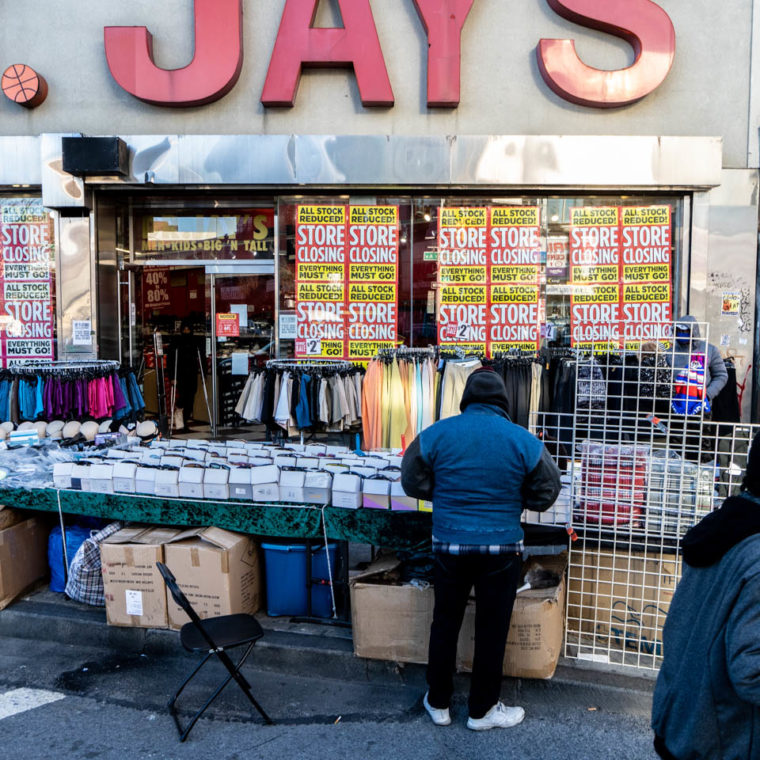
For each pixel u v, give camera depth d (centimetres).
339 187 704
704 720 166
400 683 360
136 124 721
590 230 710
